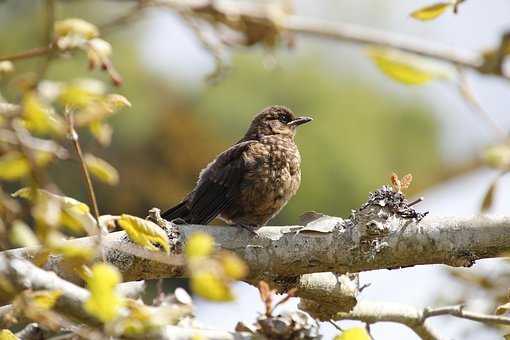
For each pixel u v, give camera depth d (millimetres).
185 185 17281
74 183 16406
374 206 9500
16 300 6844
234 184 12164
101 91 6613
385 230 9391
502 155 10266
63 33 8312
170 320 6848
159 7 11609
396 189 9594
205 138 17219
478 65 12281
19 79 6668
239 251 9492
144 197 17297
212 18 12727
